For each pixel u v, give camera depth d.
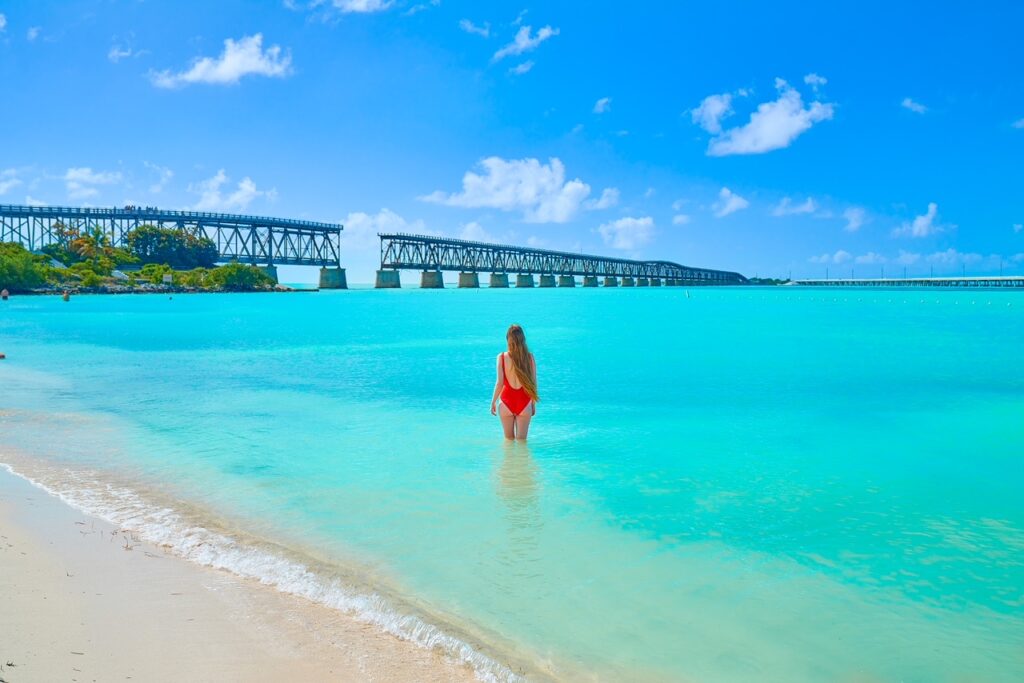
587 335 31.50
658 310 62.00
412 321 45.97
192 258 171.75
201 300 101.06
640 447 9.24
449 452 8.95
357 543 5.67
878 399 13.47
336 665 3.74
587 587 4.86
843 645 4.12
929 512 6.52
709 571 5.16
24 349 25.52
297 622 4.25
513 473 7.87
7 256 112.31
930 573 5.14
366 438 9.82
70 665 3.59
